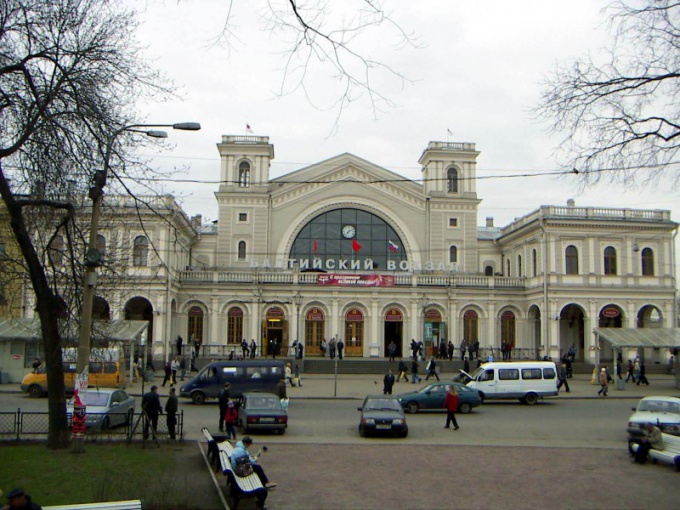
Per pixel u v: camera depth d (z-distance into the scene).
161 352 53.62
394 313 61.50
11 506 9.92
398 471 19.06
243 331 60.41
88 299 20.03
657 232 60.53
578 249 59.81
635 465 20.31
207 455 19.80
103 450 20.48
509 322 62.94
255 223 65.00
